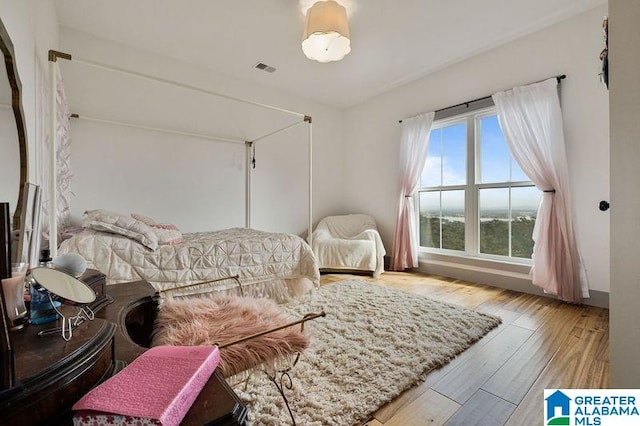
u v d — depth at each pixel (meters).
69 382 0.47
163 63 3.11
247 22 2.55
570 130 2.55
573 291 2.46
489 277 3.12
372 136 4.36
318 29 2.12
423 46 2.98
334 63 3.32
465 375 1.48
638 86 0.74
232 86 3.61
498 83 3.02
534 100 2.68
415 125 3.70
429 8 2.40
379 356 1.61
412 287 3.06
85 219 1.98
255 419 1.15
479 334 1.90
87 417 0.44
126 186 2.90
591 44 2.44
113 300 1.06
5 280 0.57
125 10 2.38
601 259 2.41
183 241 2.26
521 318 2.20
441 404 1.27
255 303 1.35
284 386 1.34
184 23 2.56
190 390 0.51
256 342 1.03
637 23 0.75
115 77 2.84
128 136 2.91
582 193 2.50
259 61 3.24
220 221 3.53
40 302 0.61
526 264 2.87
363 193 4.52
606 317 2.20
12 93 1.09
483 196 3.24
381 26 2.63
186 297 1.96
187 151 3.28
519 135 2.78
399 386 1.36
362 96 4.30
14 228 1.01
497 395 1.33
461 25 2.63
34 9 1.58
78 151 2.66
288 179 4.15
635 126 0.75
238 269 2.21
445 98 3.47
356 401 1.25
